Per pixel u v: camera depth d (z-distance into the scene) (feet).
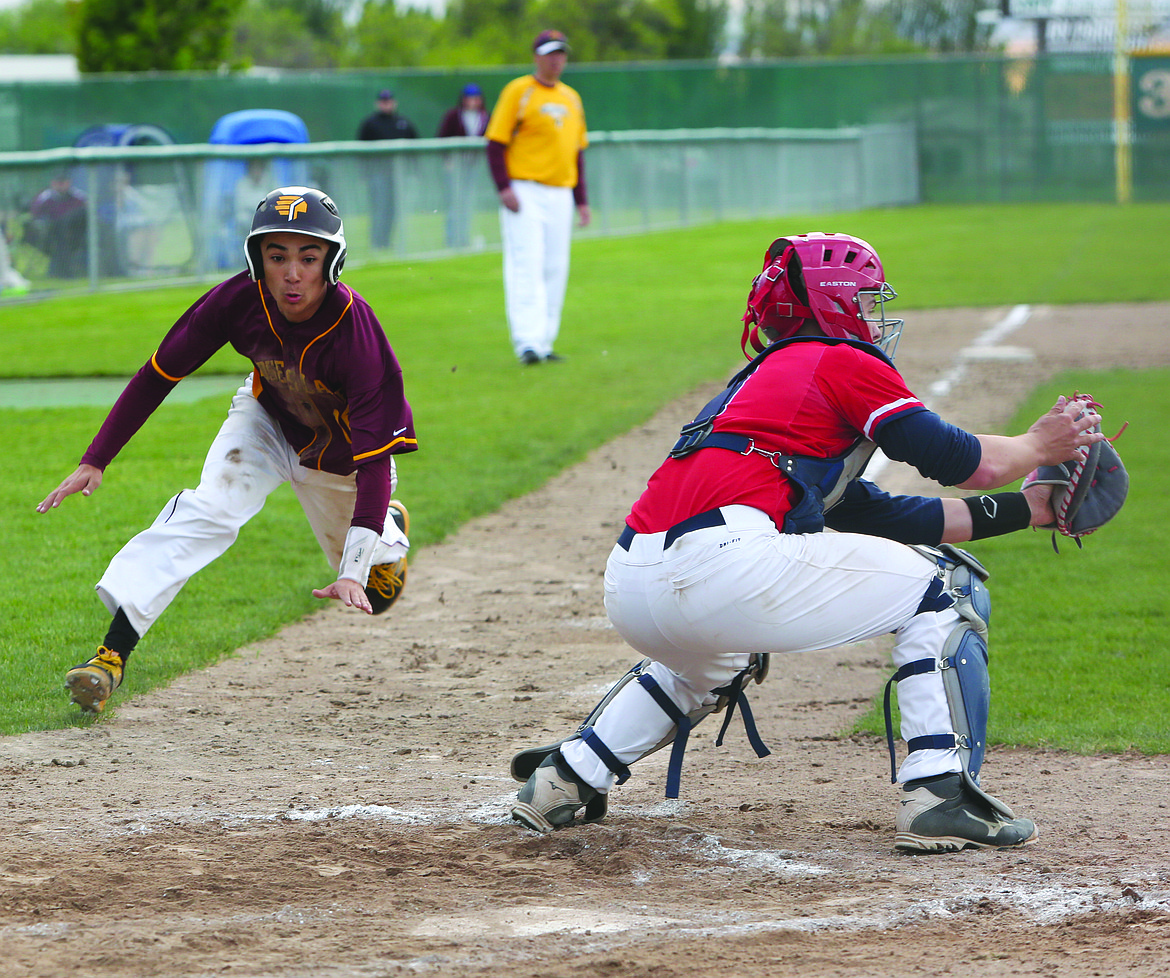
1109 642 67.05
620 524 94.48
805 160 391.45
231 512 54.13
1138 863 40.24
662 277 241.76
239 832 43.52
